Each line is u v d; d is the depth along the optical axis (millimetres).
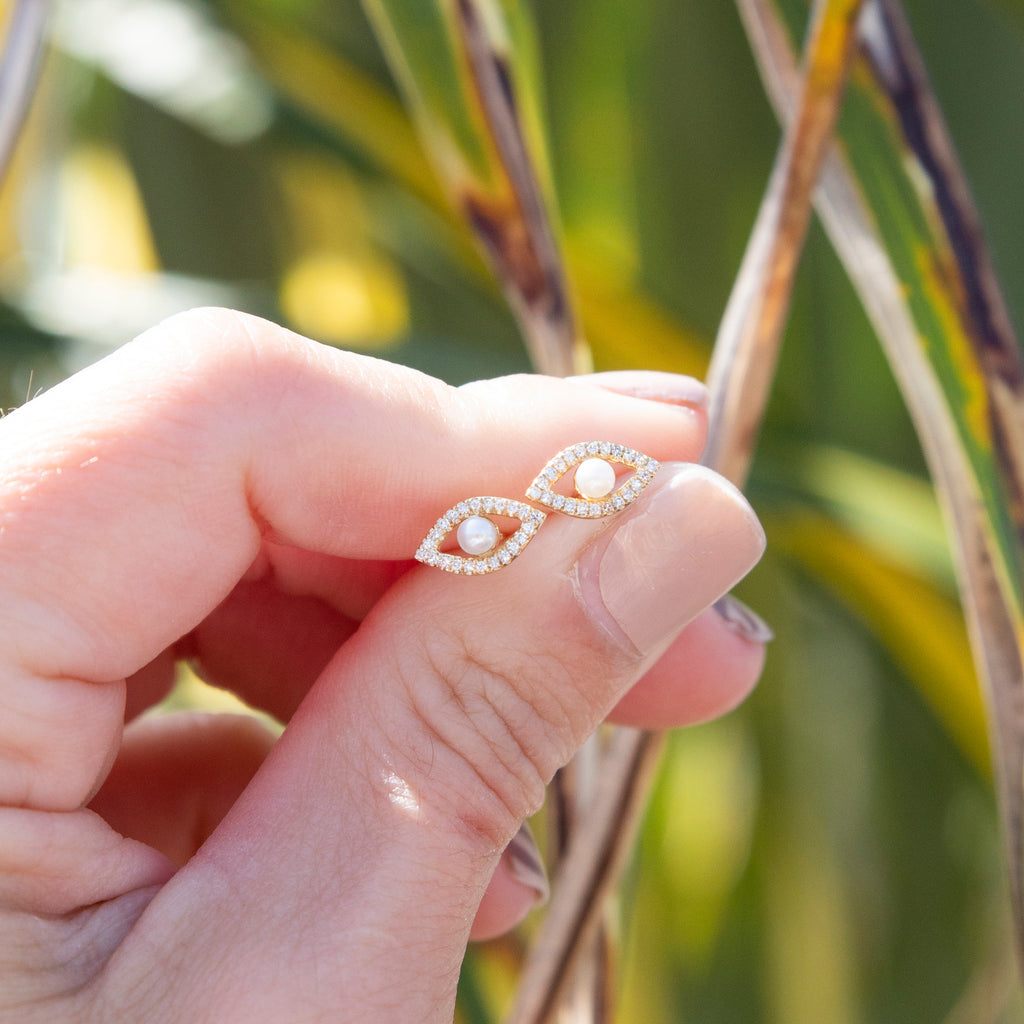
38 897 258
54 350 318
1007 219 322
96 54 331
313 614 298
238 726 302
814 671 342
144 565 259
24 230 394
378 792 260
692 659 287
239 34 331
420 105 271
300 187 369
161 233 372
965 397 263
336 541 269
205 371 261
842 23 255
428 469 266
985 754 313
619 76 334
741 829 355
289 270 382
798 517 308
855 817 343
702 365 325
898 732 336
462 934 260
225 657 302
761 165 333
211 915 256
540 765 265
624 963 294
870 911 343
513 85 271
